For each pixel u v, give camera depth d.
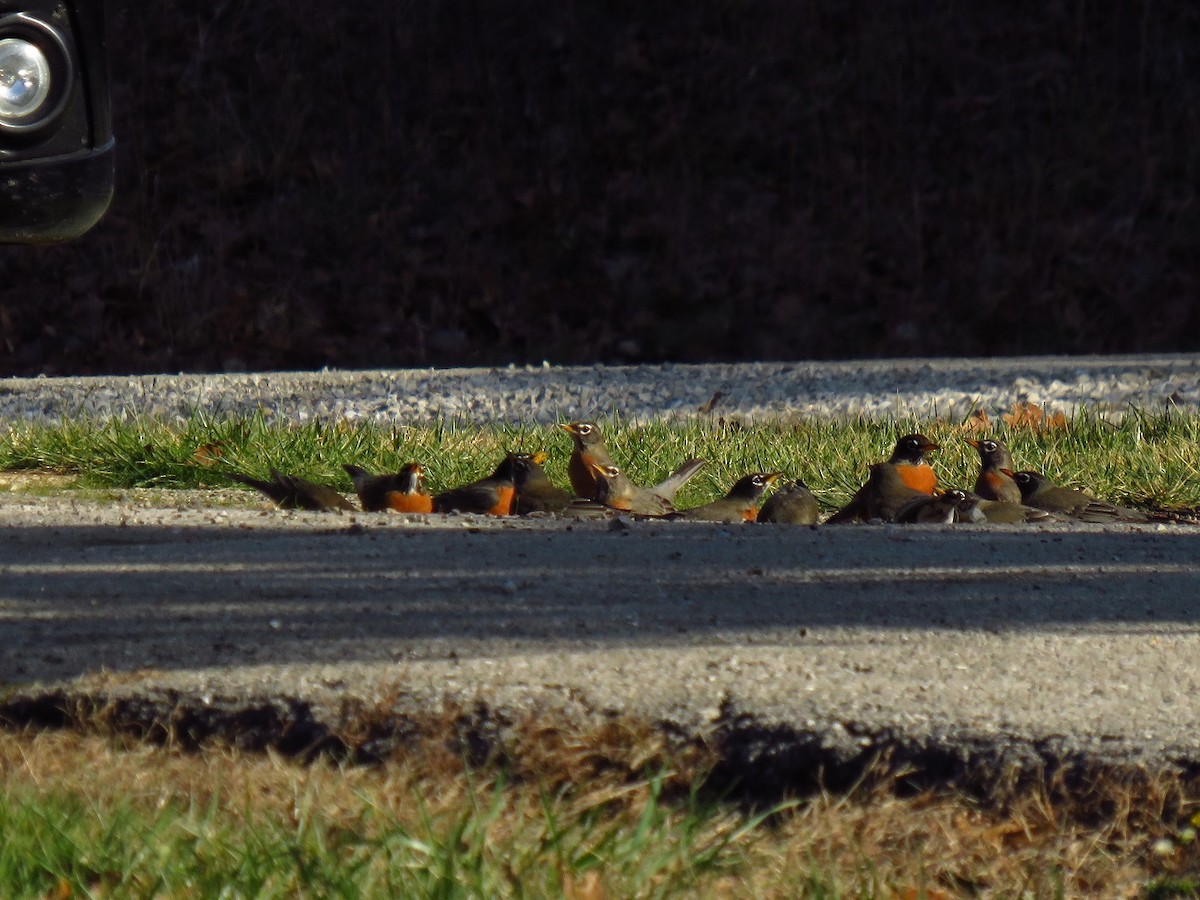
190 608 19.70
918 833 13.57
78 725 15.75
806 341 77.75
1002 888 12.80
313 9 85.75
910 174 83.62
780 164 83.81
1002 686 16.09
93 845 12.66
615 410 46.00
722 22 87.56
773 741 14.84
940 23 88.00
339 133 83.31
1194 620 19.34
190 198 80.19
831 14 87.69
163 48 84.12
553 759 14.73
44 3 23.75
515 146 83.69
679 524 27.33
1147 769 14.02
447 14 86.62
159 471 34.50
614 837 12.99
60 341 74.75
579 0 87.75
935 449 32.22
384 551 23.78
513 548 24.17
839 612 19.64
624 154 83.62
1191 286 80.62
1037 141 85.00
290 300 77.06
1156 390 50.34
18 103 23.67
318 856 12.44
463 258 79.50
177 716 15.76
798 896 12.34
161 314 76.00
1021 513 29.11
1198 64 87.88
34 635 18.30
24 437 37.38
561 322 78.06
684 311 78.56
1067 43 88.38
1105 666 16.98
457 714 15.41
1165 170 84.62
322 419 46.56
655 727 15.07
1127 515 30.45
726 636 18.22
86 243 77.38
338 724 15.45
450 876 12.06
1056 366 56.56
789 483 31.55
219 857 12.55
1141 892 12.83
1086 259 81.19
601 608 19.72
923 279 80.62
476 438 37.97
